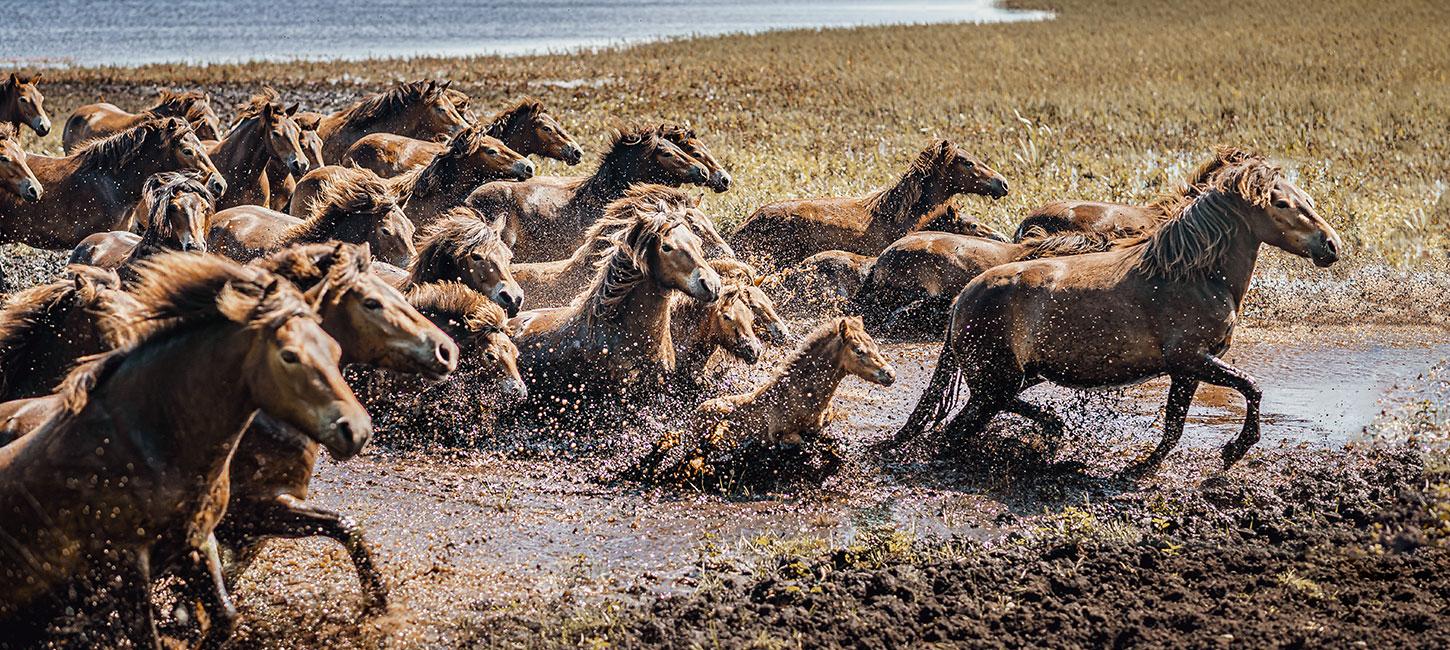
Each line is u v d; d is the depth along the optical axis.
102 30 79.25
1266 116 33.16
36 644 7.80
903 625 8.87
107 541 7.47
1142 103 36.25
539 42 70.31
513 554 10.45
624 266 13.02
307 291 7.73
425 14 97.50
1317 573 9.54
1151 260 12.19
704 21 89.81
